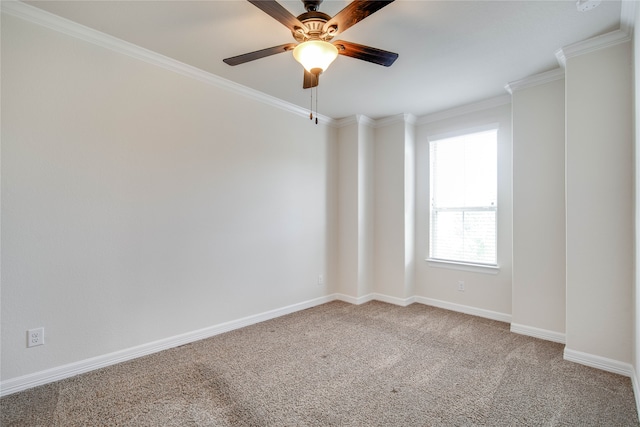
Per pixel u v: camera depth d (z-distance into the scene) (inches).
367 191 162.9
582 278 93.0
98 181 89.2
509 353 100.7
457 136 146.6
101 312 90.0
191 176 109.3
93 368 88.3
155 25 83.7
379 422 67.2
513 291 119.0
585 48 91.2
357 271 157.6
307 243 150.6
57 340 82.7
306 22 67.2
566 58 94.9
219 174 117.2
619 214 87.0
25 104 78.0
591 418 68.8
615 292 87.7
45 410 70.2
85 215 87.0
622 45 86.5
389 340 111.3
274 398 75.7
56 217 82.5
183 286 107.2
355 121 157.9
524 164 115.9
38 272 80.0
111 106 91.5
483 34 87.0
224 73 111.9
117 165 92.7
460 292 145.3
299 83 119.7
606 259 89.0
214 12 77.9
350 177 160.7
